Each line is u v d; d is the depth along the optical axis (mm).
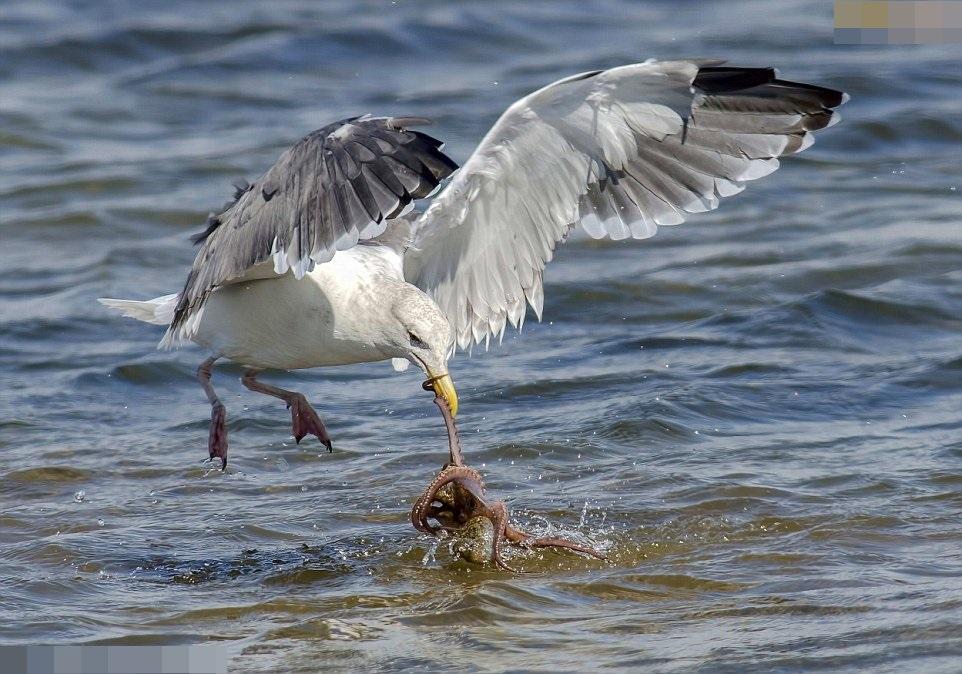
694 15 34531
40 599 9711
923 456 12203
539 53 31375
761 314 16672
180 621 9312
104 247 20625
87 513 11570
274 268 9352
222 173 23953
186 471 12625
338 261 10148
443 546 10711
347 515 11492
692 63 9320
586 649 8531
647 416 13297
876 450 12445
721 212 21297
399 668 8352
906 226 19922
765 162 10703
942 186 22000
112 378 15461
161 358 16047
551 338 16594
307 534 11094
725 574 9820
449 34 32406
